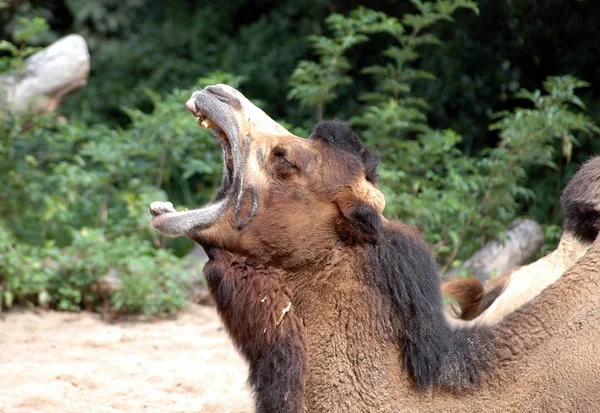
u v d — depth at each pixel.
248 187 5.20
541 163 11.17
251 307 5.12
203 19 18.70
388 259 5.05
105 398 7.83
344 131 5.28
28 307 10.82
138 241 11.66
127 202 12.50
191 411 7.53
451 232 10.66
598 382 4.91
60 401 7.56
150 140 12.67
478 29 14.71
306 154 5.19
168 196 15.76
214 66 17.84
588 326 5.03
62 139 13.13
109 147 12.58
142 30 18.86
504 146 11.68
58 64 12.43
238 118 5.35
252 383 5.18
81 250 11.14
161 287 11.22
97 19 18.81
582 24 13.91
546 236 11.33
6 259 10.57
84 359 9.10
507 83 14.59
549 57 14.43
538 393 4.94
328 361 5.05
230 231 5.22
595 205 5.74
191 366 8.91
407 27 15.72
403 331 5.00
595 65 13.95
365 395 4.99
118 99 17.92
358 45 16.14
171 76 17.91
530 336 5.06
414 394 4.96
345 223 5.11
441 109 14.69
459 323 5.72
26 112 12.09
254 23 18.20
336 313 5.08
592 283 5.16
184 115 12.63
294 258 5.13
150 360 9.16
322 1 17.12
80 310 11.03
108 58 18.47
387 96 13.68
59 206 11.71
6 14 17.92
